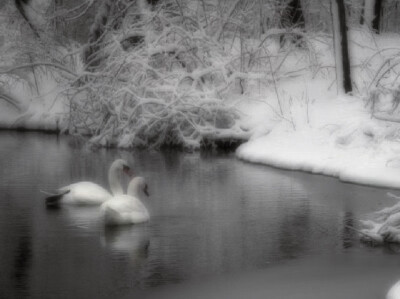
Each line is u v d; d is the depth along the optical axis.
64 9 31.64
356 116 21.44
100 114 25.84
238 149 23.11
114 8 28.62
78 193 16.36
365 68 24.92
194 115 24.52
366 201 16.36
